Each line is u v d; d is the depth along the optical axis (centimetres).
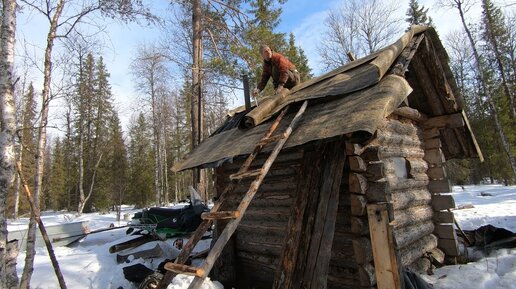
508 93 2084
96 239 1112
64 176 3341
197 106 1224
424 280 420
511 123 2630
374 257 390
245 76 716
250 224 595
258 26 1337
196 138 1200
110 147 2466
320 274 375
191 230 930
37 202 546
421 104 639
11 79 458
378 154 421
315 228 403
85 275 655
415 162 586
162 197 2861
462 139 692
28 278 496
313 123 432
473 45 1816
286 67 652
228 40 1282
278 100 582
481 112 2903
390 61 448
